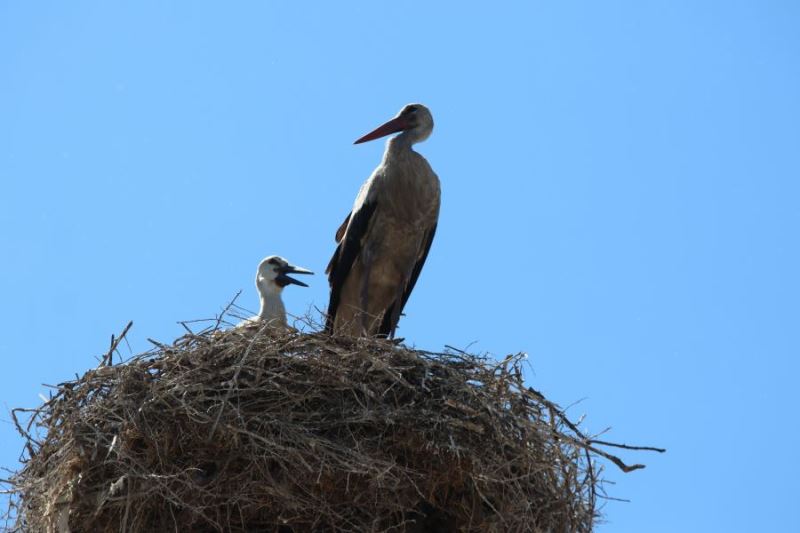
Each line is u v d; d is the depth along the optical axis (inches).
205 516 506.9
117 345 556.4
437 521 550.6
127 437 523.8
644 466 525.7
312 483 515.2
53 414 535.8
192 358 545.6
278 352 547.8
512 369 558.3
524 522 523.5
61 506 520.1
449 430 528.4
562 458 537.0
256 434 511.2
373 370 547.5
